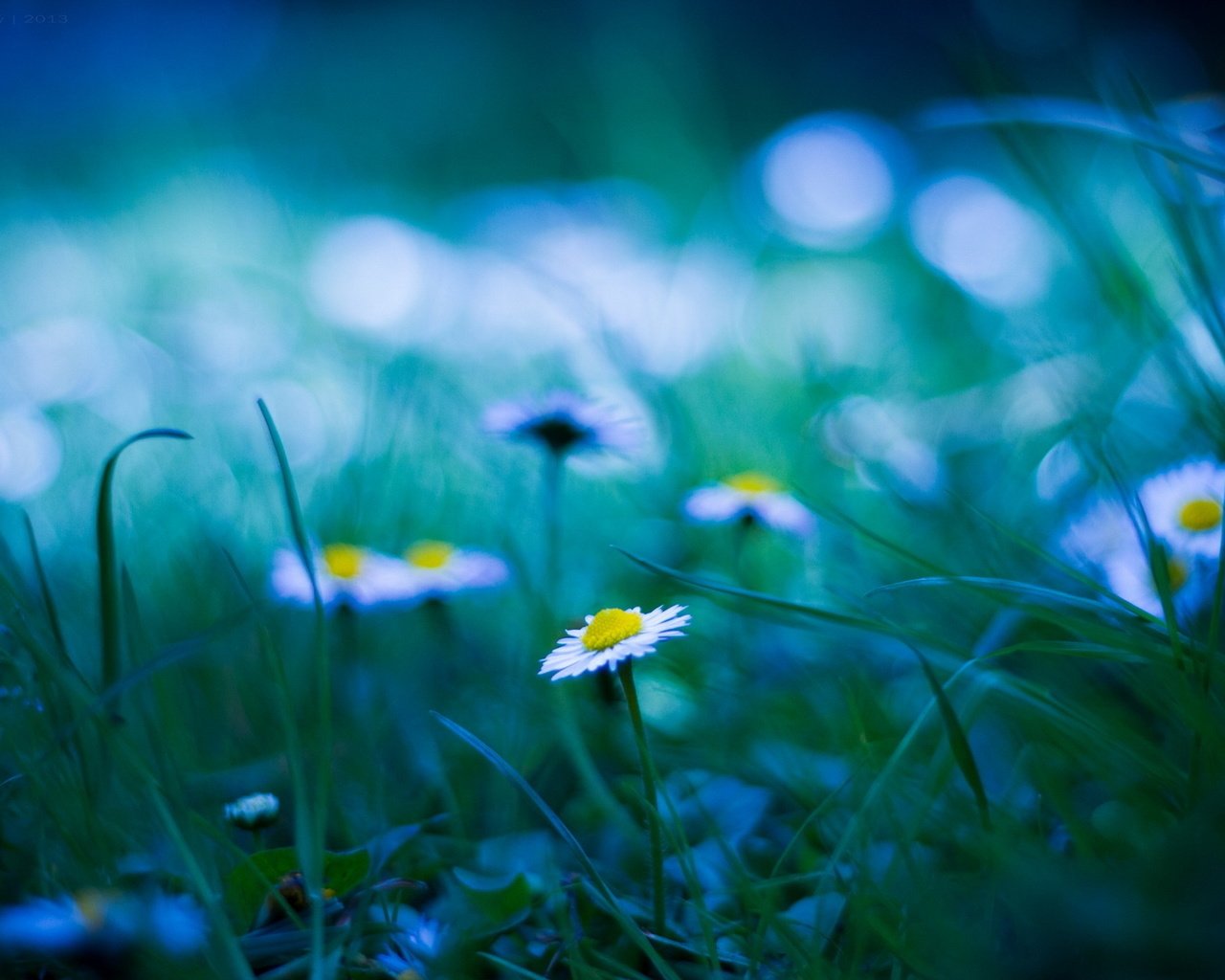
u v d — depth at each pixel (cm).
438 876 54
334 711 60
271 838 55
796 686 60
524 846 55
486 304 95
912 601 60
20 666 54
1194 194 60
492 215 115
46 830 53
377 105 182
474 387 81
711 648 63
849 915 50
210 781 57
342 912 52
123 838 53
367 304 97
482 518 72
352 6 206
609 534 70
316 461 77
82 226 128
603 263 102
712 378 81
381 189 146
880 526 69
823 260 109
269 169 152
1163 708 53
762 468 72
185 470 75
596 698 59
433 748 57
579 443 61
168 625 64
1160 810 51
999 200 95
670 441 73
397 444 74
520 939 52
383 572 60
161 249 118
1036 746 52
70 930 49
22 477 75
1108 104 62
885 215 112
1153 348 62
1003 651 52
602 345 81
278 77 194
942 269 92
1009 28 91
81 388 86
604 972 50
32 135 171
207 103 185
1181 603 55
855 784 53
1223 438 58
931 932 49
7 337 92
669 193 121
